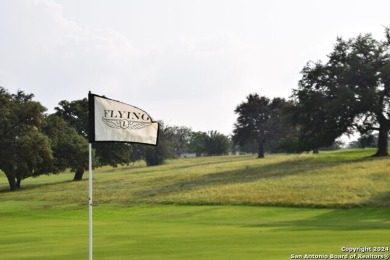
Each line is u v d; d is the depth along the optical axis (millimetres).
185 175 73625
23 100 78562
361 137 80188
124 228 27031
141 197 54031
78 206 51125
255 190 51781
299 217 36719
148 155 139500
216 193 51750
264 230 23734
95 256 15086
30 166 78188
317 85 80750
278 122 135875
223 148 194000
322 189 49562
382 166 62312
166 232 23344
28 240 20984
